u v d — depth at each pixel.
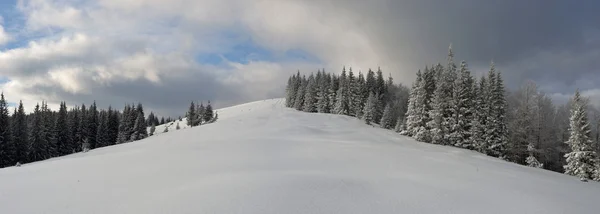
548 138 52.34
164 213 10.75
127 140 81.19
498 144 42.25
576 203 15.73
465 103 46.16
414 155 28.75
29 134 61.19
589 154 33.44
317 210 11.22
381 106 82.12
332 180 15.28
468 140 44.03
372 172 18.94
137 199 12.55
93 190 14.27
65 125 71.19
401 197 13.55
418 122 48.88
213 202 11.63
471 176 20.25
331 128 57.47
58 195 13.55
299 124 62.09
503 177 21.17
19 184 15.97
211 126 65.38
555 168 53.22
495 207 13.41
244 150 27.62
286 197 12.28
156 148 33.53
